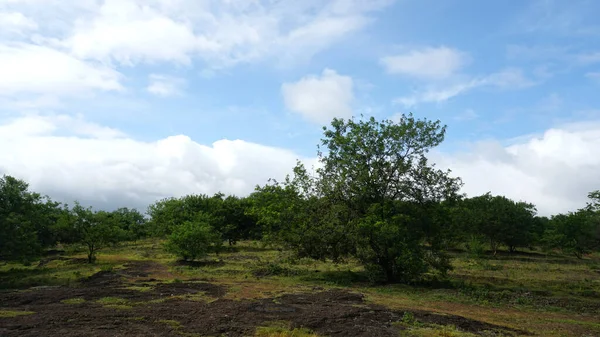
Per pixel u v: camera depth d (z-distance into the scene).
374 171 21.66
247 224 53.38
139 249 45.53
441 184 21.67
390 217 21.00
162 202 56.66
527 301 16.25
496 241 49.53
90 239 30.86
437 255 20.86
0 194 23.56
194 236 30.45
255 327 10.23
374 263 21.86
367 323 11.20
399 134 21.42
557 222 47.47
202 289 17.20
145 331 9.51
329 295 16.22
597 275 26.95
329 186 22.03
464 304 15.67
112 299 14.12
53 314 11.19
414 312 12.88
